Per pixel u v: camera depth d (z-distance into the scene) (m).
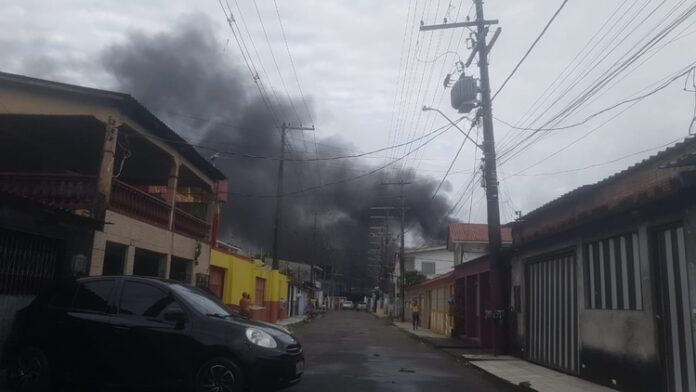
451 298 27.69
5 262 10.14
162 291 8.76
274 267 34.41
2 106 13.72
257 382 8.14
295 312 51.97
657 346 9.52
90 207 13.06
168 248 17.25
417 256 58.25
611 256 11.41
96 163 18.34
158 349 8.30
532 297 16.02
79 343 8.48
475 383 12.04
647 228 9.92
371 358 16.16
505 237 37.06
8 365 8.67
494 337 17.80
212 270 23.41
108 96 13.55
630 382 10.37
